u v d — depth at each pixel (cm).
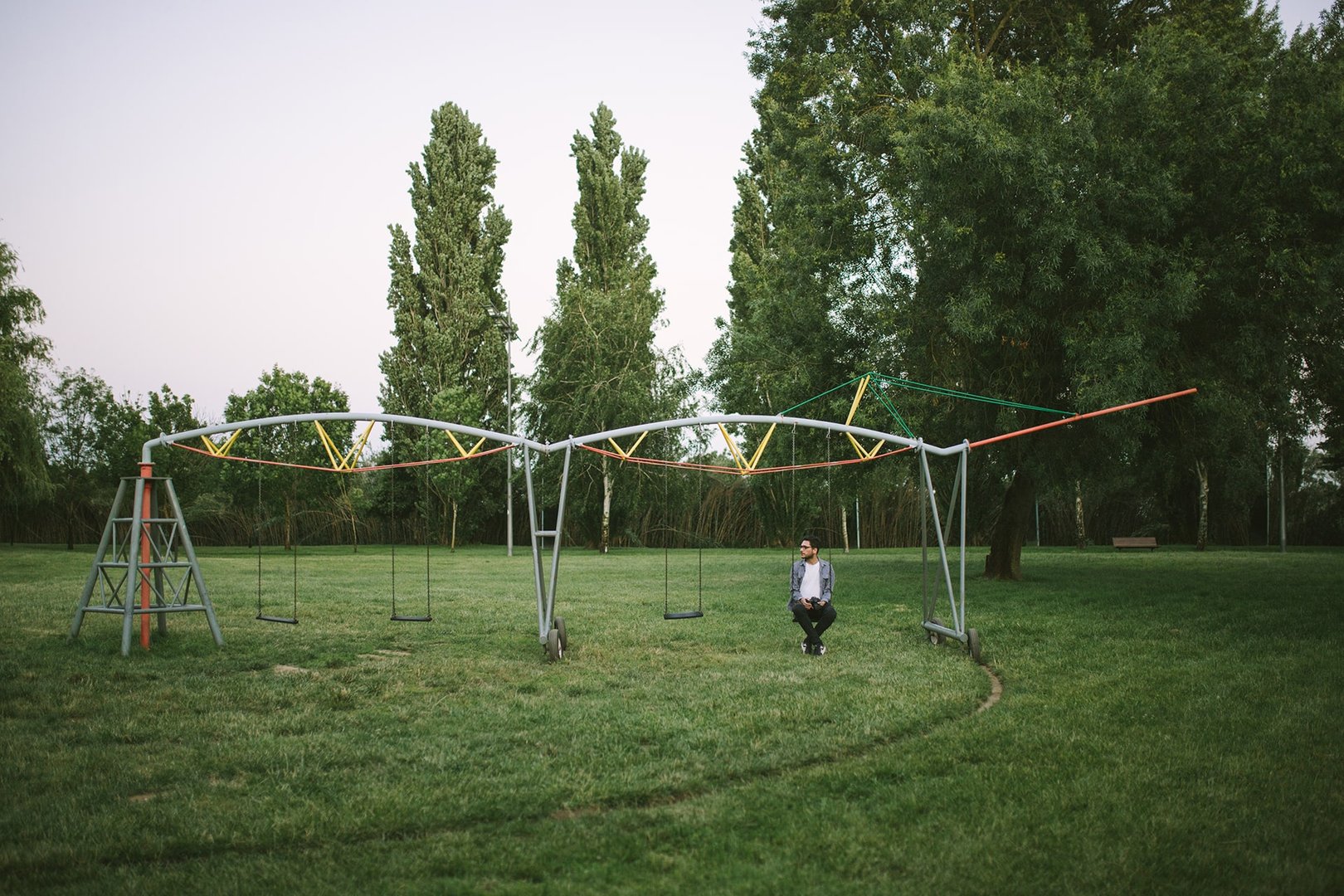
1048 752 629
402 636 1175
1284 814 511
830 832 485
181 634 1166
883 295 1930
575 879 431
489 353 4394
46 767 602
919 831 486
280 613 1401
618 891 418
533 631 1223
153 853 464
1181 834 481
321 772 591
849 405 1966
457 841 479
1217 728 691
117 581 1925
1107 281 1537
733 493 4212
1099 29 1992
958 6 1962
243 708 775
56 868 448
